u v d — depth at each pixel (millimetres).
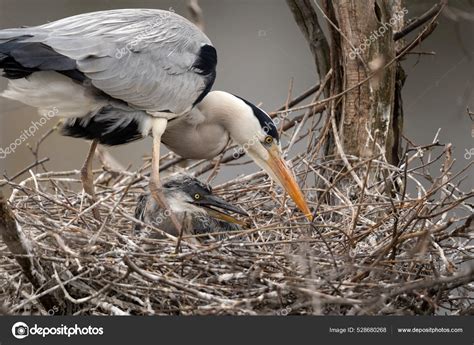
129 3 20281
